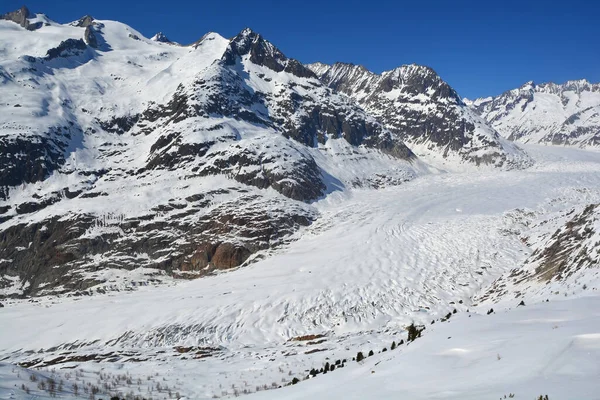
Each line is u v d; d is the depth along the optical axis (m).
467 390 15.91
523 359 17.58
